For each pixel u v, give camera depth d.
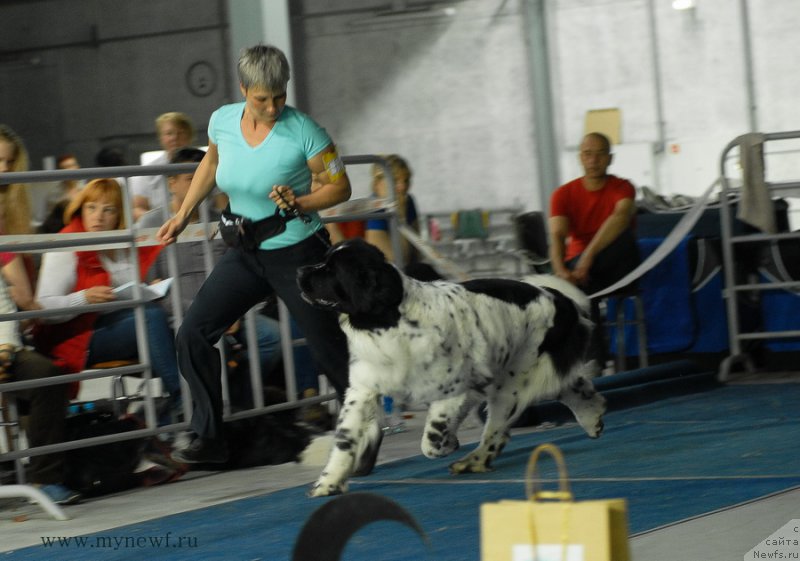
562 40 30.19
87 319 9.35
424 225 31.42
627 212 13.41
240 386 10.12
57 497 8.58
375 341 7.68
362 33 31.81
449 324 7.88
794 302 14.27
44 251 8.81
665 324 14.84
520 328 8.50
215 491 8.76
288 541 6.55
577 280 13.09
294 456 9.85
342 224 12.33
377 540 6.37
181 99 32.62
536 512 3.66
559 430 10.77
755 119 28.39
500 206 31.30
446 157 31.64
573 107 30.28
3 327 8.56
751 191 13.76
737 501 6.78
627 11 29.41
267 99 7.75
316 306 7.69
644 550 5.68
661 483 7.60
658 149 29.36
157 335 9.53
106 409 9.60
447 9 31.14
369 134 32.09
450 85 31.41
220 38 32.00
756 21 28.19
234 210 8.20
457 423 8.61
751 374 14.23
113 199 9.42
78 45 33.38
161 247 9.78
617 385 12.16
